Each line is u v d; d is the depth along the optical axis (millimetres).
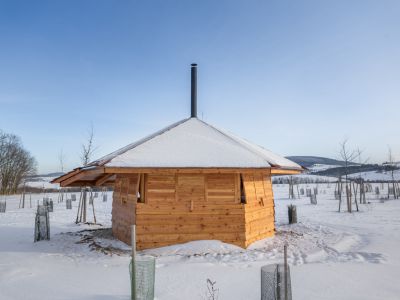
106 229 15617
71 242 12375
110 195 53000
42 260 9570
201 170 10414
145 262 6160
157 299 6211
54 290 6727
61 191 51688
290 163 13906
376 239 12875
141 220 10812
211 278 7480
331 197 42375
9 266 8789
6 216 24672
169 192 10992
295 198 41875
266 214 12945
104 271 8219
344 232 14797
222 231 11016
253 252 10391
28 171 80438
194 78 14930
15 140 71562
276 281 5801
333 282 7137
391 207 28109
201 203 11047
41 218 12953
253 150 12109
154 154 10953
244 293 6512
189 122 13969
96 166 10445
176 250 10438
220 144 11953
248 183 11766
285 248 5430
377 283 7090
